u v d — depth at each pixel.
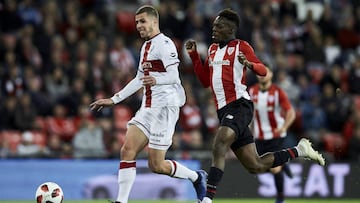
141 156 46.97
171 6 61.59
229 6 64.19
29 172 45.03
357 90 60.19
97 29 59.16
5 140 48.53
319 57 63.56
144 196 45.53
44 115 51.28
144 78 26.92
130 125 27.84
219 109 27.61
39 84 52.66
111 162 46.28
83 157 46.03
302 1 71.25
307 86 59.19
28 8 58.38
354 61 61.62
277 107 38.69
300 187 47.12
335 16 69.62
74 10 59.34
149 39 27.78
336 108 57.38
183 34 60.38
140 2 65.56
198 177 29.36
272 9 66.31
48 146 48.47
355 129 53.19
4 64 53.84
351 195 47.41
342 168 47.41
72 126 50.47
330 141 54.34
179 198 46.03
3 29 57.09
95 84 52.97
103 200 45.09
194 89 56.47
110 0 64.81
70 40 56.22
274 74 59.00
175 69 27.41
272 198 46.28
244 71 27.56
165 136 27.70
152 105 27.64
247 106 27.44
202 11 63.78
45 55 55.16
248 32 60.94
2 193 44.59
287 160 28.95
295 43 63.84
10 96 51.09
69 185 45.47
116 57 56.09
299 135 54.56
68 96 51.31
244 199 46.00
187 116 52.00
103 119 50.16
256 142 39.31
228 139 26.64
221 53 27.58
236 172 46.22
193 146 49.75
